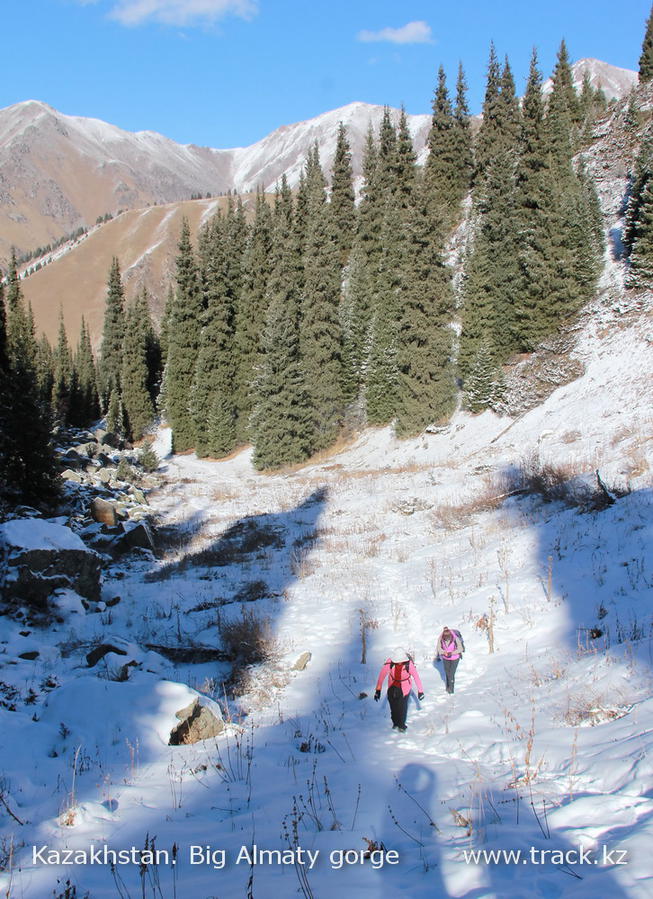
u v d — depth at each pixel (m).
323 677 10.59
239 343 49.75
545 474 19.73
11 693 9.36
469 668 10.04
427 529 21.09
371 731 7.95
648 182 29.45
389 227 39.50
